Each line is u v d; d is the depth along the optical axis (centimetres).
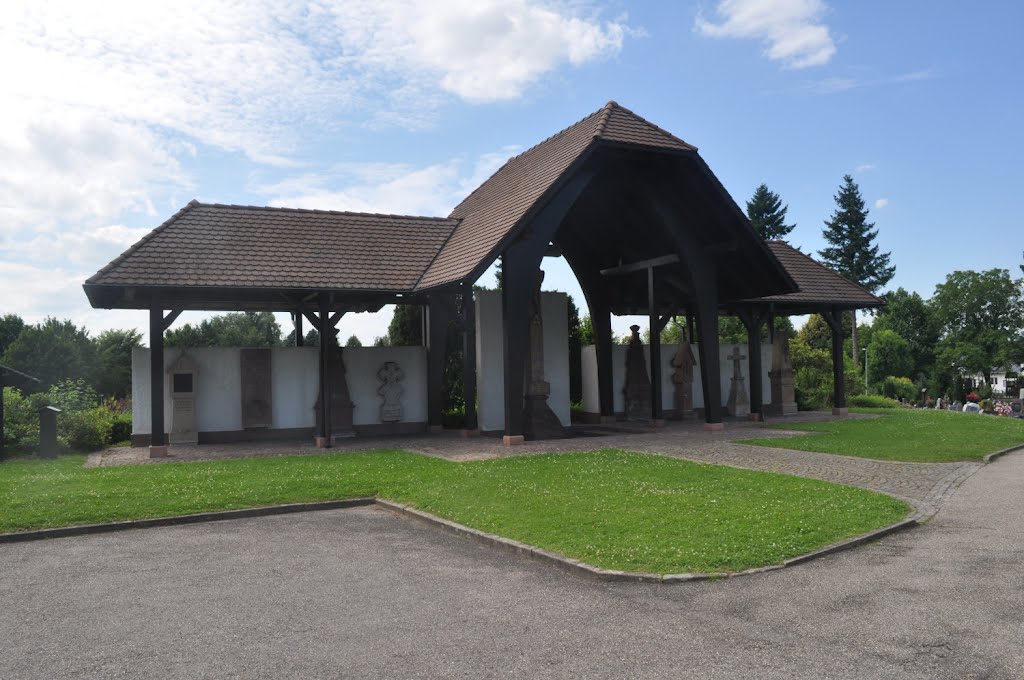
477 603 681
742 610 639
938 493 1151
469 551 888
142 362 1950
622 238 2294
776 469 1352
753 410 2398
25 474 1423
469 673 520
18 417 1891
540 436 1994
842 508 998
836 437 1825
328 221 2156
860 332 8744
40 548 934
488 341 2150
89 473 1417
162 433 1716
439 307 2162
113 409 2559
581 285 2498
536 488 1162
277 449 1806
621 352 2569
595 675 511
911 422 2261
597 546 838
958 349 7500
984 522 960
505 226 1752
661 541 843
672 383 2620
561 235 2400
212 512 1101
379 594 715
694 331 2877
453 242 2106
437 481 1270
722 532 874
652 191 1948
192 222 1956
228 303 2075
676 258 2066
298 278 1848
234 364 2022
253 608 676
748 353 2656
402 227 2220
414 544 929
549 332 2294
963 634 566
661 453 1566
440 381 2180
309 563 840
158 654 568
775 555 791
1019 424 2264
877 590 682
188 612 668
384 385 2162
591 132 1819
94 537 995
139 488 1243
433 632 605
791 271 2638
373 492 1239
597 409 2544
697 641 569
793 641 563
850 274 6881
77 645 590
